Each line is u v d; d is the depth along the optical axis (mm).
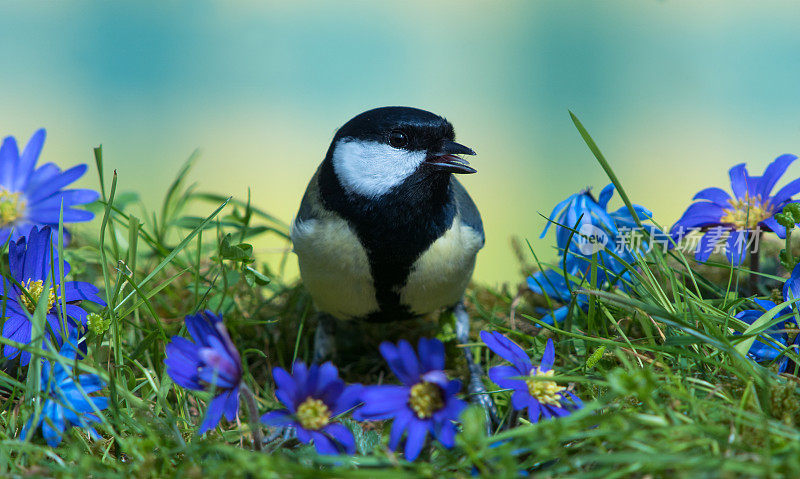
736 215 2689
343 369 2719
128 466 2635
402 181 2688
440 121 2693
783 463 2604
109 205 2666
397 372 2631
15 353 2658
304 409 2631
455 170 2688
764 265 2730
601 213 2703
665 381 2643
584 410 2621
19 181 2701
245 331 2725
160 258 2740
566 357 2678
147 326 2701
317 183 2701
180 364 2637
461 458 2631
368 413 2629
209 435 2650
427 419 2629
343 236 2689
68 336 2660
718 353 2656
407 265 2693
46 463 2629
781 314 2666
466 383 2705
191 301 2725
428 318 2744
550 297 2721
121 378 2656
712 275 2738
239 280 2721
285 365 2723
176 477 2623
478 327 2729
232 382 2629
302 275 2703
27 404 2643
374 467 2633
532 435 2619
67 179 2703
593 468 2623
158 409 2652
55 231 2699
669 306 2672
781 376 2645
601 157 2674
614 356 2662
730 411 2625
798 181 2682
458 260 2697
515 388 2641
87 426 2643
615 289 2689
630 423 2623
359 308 2705
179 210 2762
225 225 2746
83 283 2676
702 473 2604
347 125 2695
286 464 2611
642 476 2615
